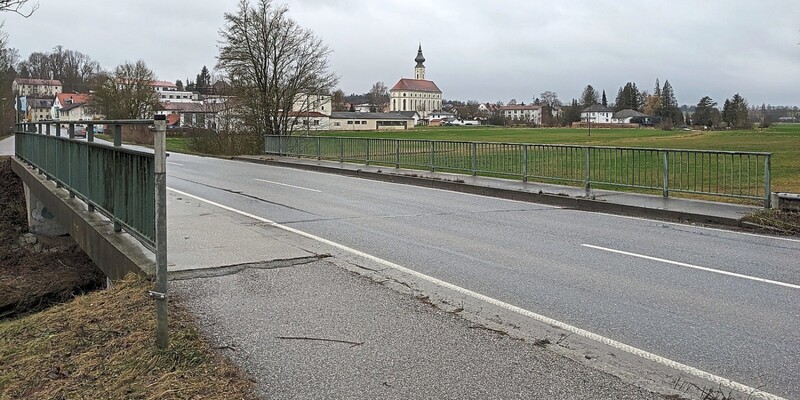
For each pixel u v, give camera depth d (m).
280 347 5.10
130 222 7.73
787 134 77.44
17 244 17.27
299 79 39.16
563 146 17.33
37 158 17.19
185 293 6.54
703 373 4.65
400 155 23.80
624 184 15.91
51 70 138.62
